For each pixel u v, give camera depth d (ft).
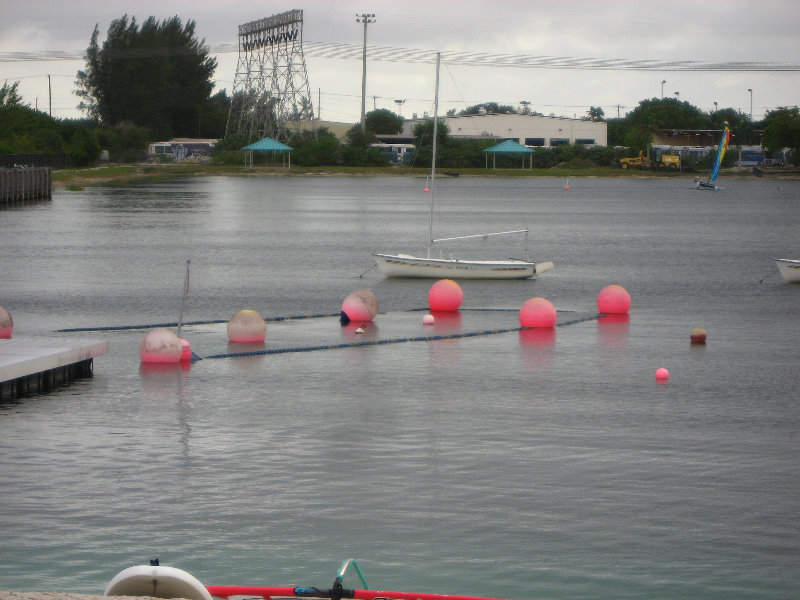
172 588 44.11
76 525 67.46
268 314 152.76
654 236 297.33
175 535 65.87
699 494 73.46
